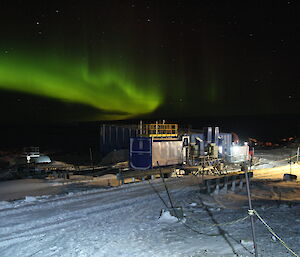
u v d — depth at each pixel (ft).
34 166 101.45
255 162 115.14
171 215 36.04
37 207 39.83
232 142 119.75
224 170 92.84
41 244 28.19
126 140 101.30
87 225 33.55
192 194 51.67
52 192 53.21
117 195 48.52
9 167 96.89
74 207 40.37
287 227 32.14
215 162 92.02
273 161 121.60
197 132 100.37
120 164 86.43
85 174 82.12
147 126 85.87
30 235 30.25
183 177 70.28
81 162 119.24
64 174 75.77
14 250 26.96
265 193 54.80
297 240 27.99
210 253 25.40
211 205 44.19
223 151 103.14
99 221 35.09
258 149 164.04
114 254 25.80
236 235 29.78
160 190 53.62
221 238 29.07
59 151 177.47
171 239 29.12
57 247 27.43
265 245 26.86
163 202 45.11
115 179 70.28
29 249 27.12
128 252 26.16
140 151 80.02
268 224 33.40
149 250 26.48
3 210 37.93
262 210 40.34
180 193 52.03
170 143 82.84
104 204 42.34
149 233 30.91
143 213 38.78
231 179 59.11
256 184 64.23
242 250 25.80
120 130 103.71
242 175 61.67
